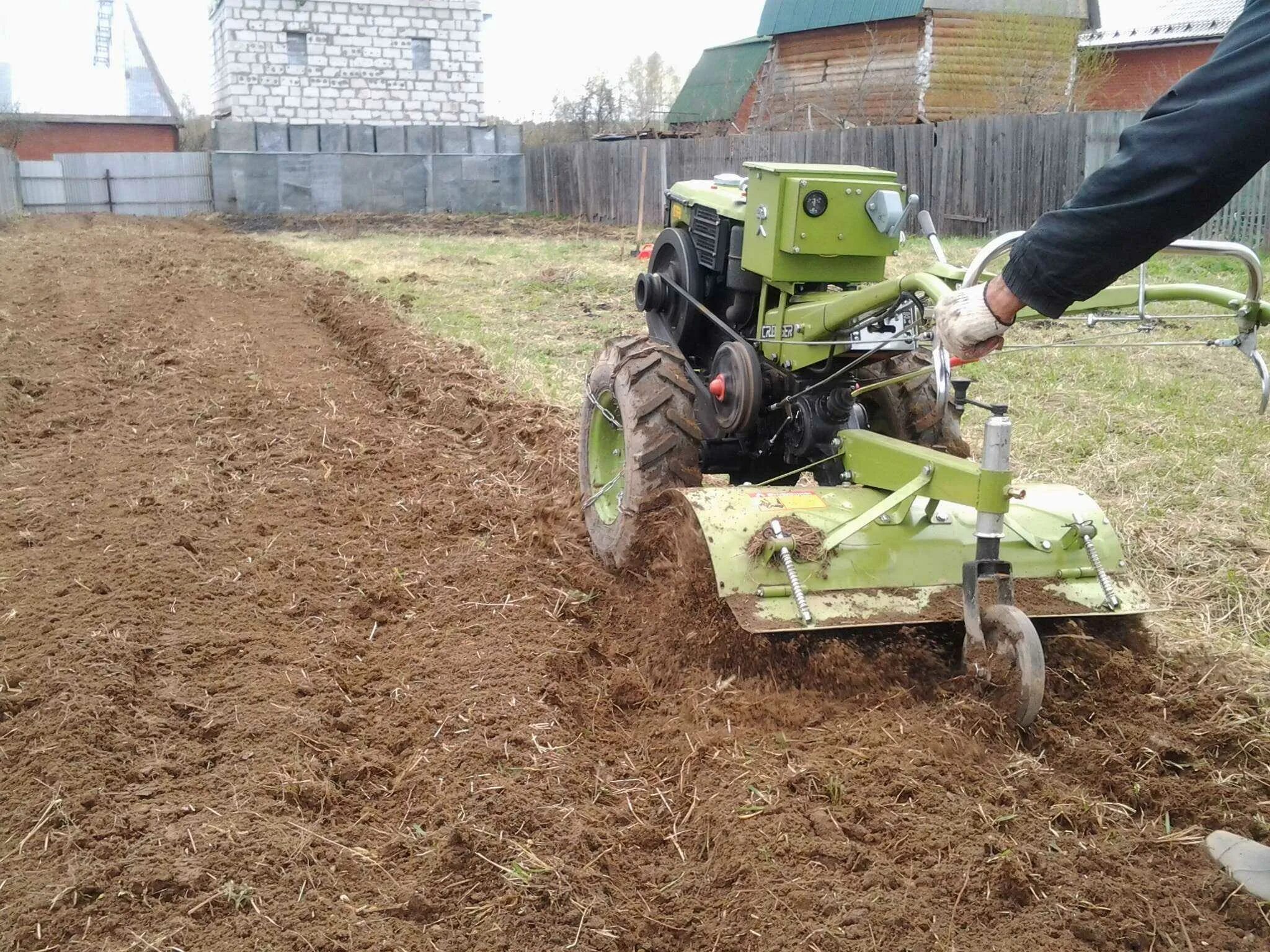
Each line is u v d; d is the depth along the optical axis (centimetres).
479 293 1394
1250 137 213
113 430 740
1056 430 728
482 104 3203
